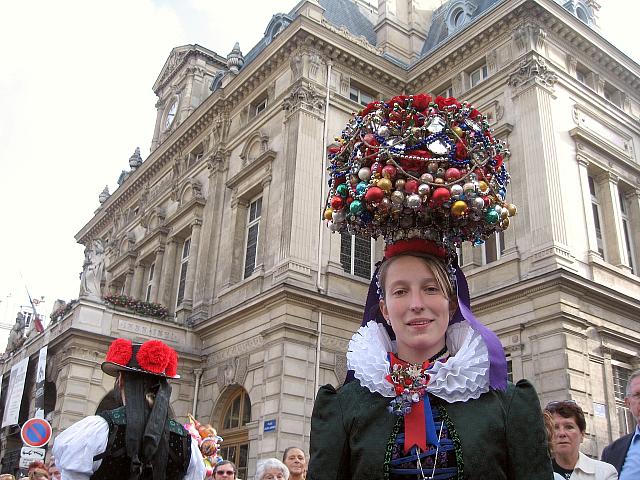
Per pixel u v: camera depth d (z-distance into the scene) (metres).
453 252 2.89
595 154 19.31
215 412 19.67
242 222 22.53
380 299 2.88
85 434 3.47
